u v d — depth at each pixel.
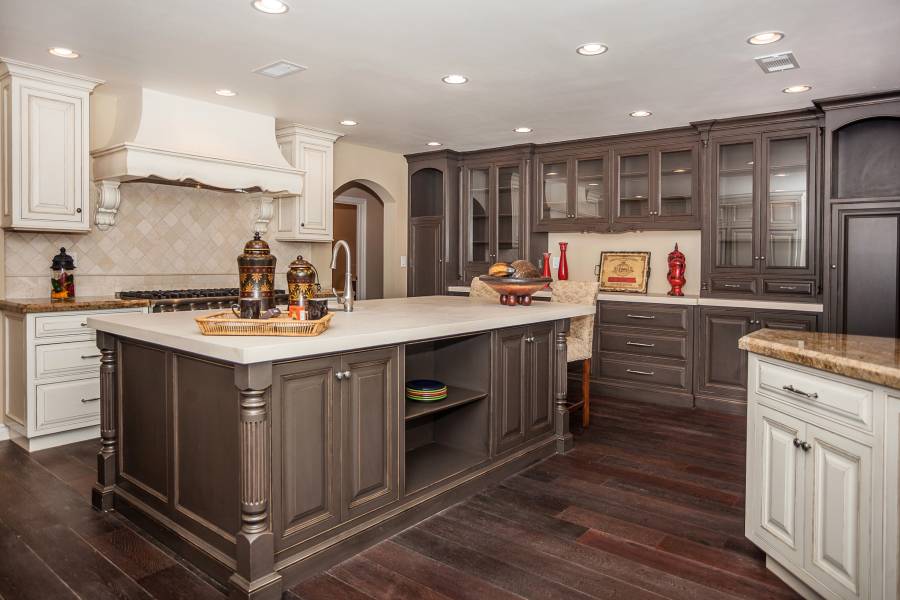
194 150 4.20
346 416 2.31
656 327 4.94
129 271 4.45
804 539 1.95
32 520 2.61
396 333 2.40
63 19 2.89
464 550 2.38
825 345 2.06
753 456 2.24
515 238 5.93
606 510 2.77
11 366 3.71
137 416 2.57
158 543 2.41
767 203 4.54
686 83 3.83
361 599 2.03
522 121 4.86
